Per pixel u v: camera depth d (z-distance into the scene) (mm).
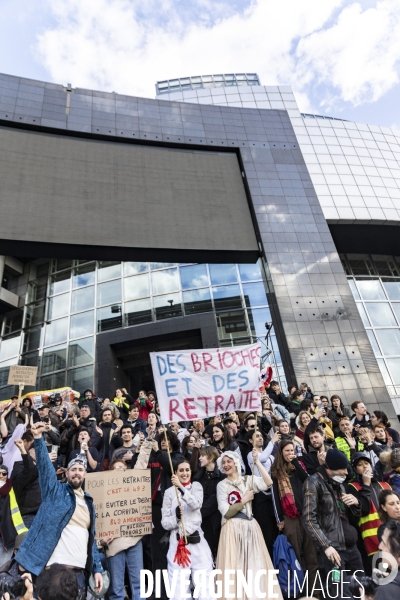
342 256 22797
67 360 20500
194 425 8273
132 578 4367
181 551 4055
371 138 23375
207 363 5391
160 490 5336
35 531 3498
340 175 21109
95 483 4660
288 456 4914
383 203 20547
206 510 4691
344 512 3992
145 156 17766
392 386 19000
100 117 18172
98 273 22953
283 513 4715
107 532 4418
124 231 15633
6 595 2994
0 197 14805
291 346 14891
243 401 5191
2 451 6184
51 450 6461
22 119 16859
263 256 16734
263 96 24703
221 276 21000
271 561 4254
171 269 21766
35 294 23703
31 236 14461
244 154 19062
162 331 19781
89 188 16172
